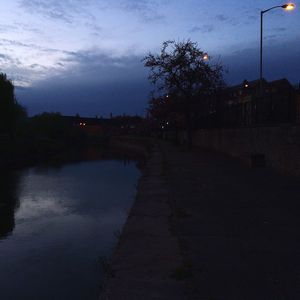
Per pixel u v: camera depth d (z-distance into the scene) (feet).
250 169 69.21
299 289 17.98
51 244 42.70
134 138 313.12
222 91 140.67
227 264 21.34
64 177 114.62
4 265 35.81
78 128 417.28
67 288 29.45
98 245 41.27
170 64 142.20
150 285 18.53
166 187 51.11
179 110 148.97
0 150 176.35
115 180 104.94
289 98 61.41
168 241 25.99
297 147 54.85
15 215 60.80
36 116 348.59
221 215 33.60
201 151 130.21
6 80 188.55
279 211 34.78
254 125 76.79
